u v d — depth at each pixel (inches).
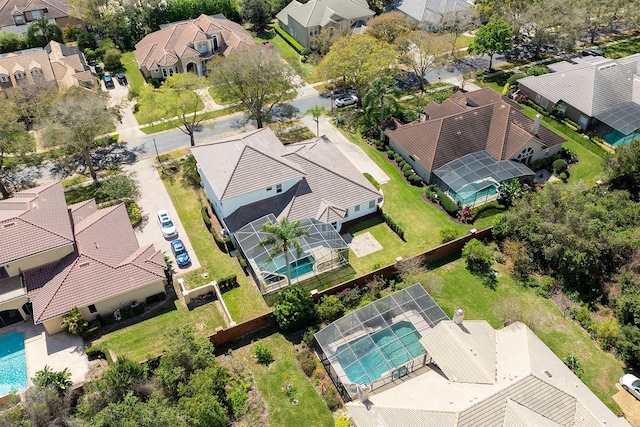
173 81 2605.8
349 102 3102.9
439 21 3533.5
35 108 2687.0
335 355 1589.6
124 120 3006.9
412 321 1670.8
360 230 2194.9
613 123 2679.6
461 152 2463.1
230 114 3061.0
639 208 1993.1
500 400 1274.6
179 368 1476.4
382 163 2608.3
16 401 1476.4
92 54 3661.4
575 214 1900.8
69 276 1743.4
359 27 3806.6
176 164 2620.6
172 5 4087.1
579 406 1299.2
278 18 4126.5
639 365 1595.7
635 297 1631.4
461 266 2001.7
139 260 1847.9
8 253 1721.2
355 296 1834.4
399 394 1402.6
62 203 1974.7
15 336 1745.8
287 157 2212.1
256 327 1753.2
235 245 2092.8
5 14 3922.2
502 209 2278.5
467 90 3240.7
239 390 1531.7
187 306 1852.9
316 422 1472.7
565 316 1787.6
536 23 3395.7
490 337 1540.4
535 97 3065.9
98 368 1624.0
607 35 4035.4
